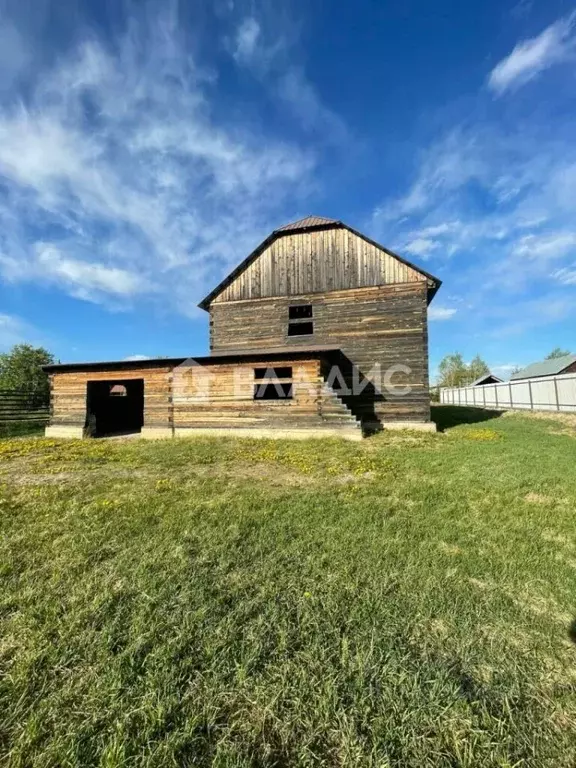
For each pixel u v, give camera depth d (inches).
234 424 474.3
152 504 197.6
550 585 120.4
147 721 71.7
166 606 107.8
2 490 230.7
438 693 78.6
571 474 253.3
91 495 218.2
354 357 546.9
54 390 535.2
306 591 115.7
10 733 69.9
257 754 66.4
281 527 164.9
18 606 108.5
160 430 497.7
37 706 75.2
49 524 171.2
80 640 93.3
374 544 148.1
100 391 585.3
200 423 486.0
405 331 531.5
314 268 572.7
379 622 101.3
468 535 158.1
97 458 339.6
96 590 116.3
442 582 121.0
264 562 134.0
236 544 148.6
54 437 520.1
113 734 69.5
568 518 175.3
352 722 71.6
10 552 142.2
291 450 365.1
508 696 78.8
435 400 1715.1
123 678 81.3
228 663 86.6
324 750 67.2
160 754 65.5
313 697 77.8
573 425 564.7
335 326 557.9
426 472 268.2
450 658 89.3
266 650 90.7
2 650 90.9
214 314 610.9
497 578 124.5
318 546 146.9
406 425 519.5
